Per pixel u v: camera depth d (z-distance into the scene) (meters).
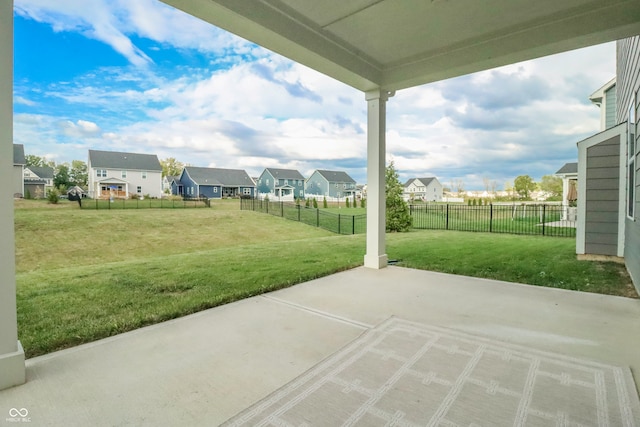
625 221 5.23
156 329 2.82
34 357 2.32
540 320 3.00
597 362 2.21
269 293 3.91
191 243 10.88
